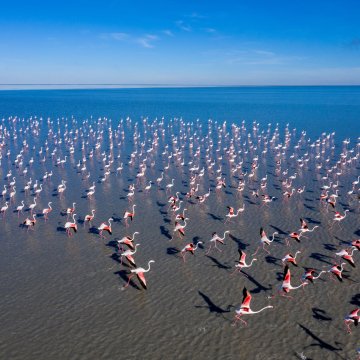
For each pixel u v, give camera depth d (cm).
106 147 9612
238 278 3369
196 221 4672
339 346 2542
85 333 2736
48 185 6397
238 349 2550
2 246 4094
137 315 2914
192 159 8150
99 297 3144
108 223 4656
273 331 2700
